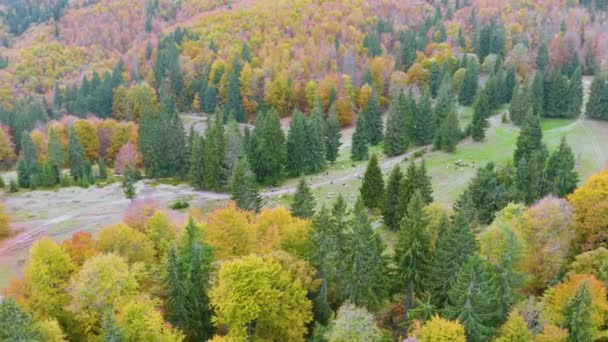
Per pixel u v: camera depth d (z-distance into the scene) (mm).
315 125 112875
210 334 52875
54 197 107000
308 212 76438
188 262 53969
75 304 52094
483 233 59125
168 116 136500
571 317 42500
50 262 56219
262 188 106875
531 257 53344
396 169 79000
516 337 41562
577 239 58188
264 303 49281
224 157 109000
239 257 57688
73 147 121688
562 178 77375
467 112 143375
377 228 79625
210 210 95188
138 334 46219
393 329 53469
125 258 58875
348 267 52531
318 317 53156
